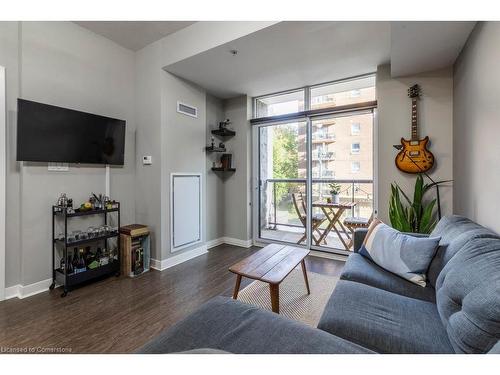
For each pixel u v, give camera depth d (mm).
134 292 2510
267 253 2389
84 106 2861
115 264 2877
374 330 1191
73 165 2766
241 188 4195
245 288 2609
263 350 1000
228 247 4117
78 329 1884
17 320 1995
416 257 1734
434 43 2162
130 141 3359
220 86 3723
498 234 1511
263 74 3279
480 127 1812
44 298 2363
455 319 1070
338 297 1480
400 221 2604
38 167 2490
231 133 4117
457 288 1173
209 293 2498
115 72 3176
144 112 3301
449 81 2625
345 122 3545
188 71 3207
